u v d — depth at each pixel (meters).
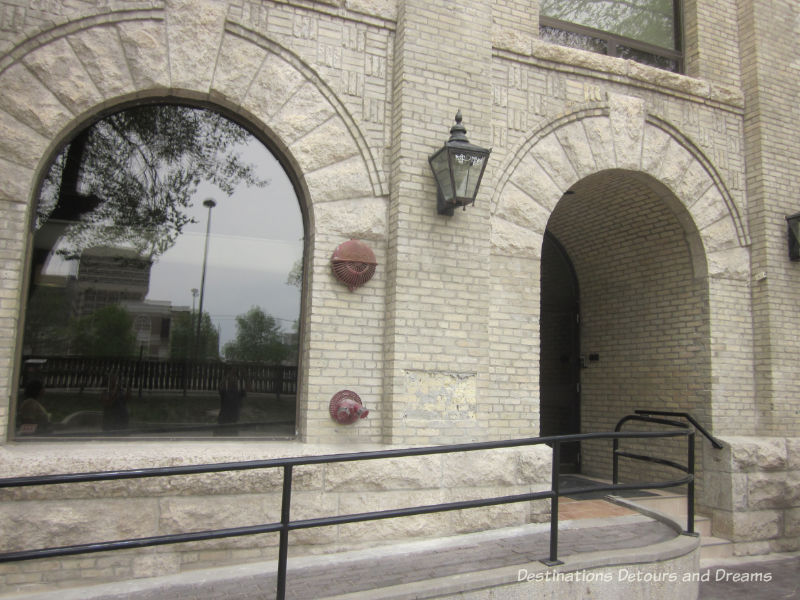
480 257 6.23
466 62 6.42
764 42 8.38
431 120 6.19
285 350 6.02
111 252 5.61
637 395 8.75
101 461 4.69
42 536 4.50
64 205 5.49
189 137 5.93
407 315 5.86
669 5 8.78
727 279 7.93
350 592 4.08
